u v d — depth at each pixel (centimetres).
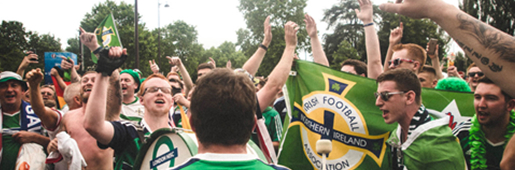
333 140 331
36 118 425
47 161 304
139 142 264
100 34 420
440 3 123
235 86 131
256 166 127
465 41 118
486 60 115
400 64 377
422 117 251
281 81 290
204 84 133
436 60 510
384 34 4516
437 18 123
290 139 347
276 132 442
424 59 379
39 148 389
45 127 388
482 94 256
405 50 378
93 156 308
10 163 380
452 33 121
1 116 388
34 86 367
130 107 446
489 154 258
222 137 128
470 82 408
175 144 201
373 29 383
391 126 313
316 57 427
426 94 355
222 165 123
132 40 4088
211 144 130
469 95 348
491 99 251
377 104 263
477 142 261
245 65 366
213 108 127
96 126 237
